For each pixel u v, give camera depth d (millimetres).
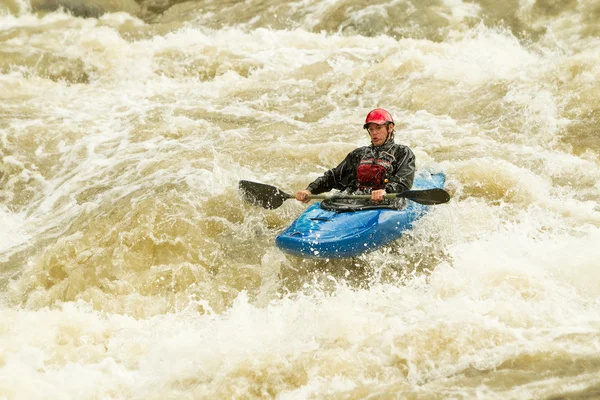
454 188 28094
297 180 30250
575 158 30656
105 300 23125
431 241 24359
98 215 29062
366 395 16219
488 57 47062
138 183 31500
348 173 26266
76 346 20266
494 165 29375
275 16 61250
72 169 34812
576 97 35250
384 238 23672
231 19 62188
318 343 18312
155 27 60688
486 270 21062
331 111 39344
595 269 20219
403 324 18500
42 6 63125
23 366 18859
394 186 24438
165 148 35719
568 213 25844
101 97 44625
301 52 50625
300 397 16484
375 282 22812
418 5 57719
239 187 26375
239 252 25766
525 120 34312
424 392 16047
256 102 41594
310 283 23297
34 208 32062
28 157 36312
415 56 44750
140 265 25109
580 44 50344
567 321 18000
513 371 16344
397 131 35031
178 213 27156
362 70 43562
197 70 49031
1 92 44938
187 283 24016
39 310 23047
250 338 19266
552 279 20281
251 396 16781
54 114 41469
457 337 17500
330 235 23062
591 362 16297
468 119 35812
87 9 63812
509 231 24391
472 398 15656
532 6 55094
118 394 17594
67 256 25812
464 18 55375
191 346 19516
